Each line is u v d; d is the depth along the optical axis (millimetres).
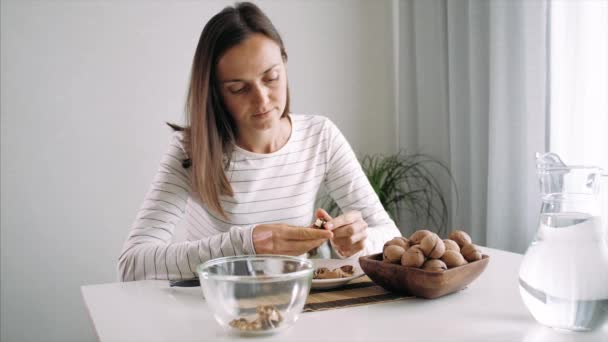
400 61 2996
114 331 831
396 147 3186
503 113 2299
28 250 2467
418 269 940
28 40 2432
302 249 1096
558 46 2170
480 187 2498
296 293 807
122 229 2615
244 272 922
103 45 2549
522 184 2246
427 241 968
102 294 1062
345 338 786
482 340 767
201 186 1389
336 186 1655
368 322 857
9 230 2438
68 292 2537
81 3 2504
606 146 1984
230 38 1278
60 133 2498
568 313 764
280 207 1558
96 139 2557
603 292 750
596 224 770
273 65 1295
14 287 2455
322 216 1226
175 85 2680
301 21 2963
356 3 3098
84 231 2553
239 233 1127
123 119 2598
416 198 2918
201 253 1146
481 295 1003
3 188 2422
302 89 2988
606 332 790
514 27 2260
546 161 837
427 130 2859
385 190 2807
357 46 3111
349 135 3115
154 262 1194
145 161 2645
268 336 799
